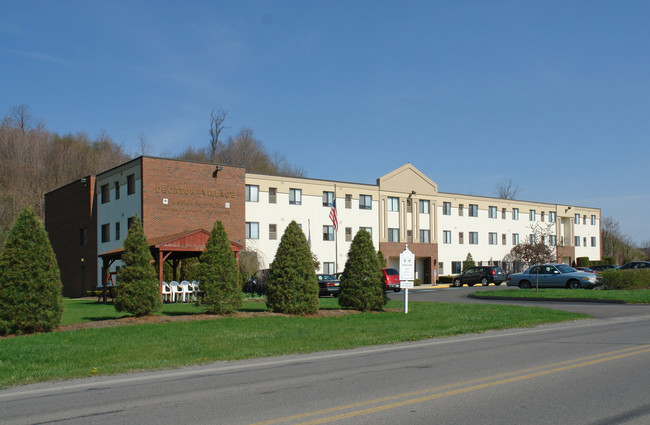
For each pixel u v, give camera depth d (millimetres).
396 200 55156
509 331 16375
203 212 38969
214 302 18484
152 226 36469
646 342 12867
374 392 8055
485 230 63438
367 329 16234
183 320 17203
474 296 31719
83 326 15961
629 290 29578
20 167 69375
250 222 44969
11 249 14578
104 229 40969
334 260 49781
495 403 7234
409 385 8500
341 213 50688
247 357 12070
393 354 12109
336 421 6508
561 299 27328
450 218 60031
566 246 71625
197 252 30594
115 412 7250
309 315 19141
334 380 9102
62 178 72188
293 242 19562
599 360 10414
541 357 10969
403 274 20453
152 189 36688
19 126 76000
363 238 21141
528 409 6898
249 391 8398
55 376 10047
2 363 10930
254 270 36469
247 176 45125
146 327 15641
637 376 8883
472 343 13664
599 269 44938
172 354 12156
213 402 7688
